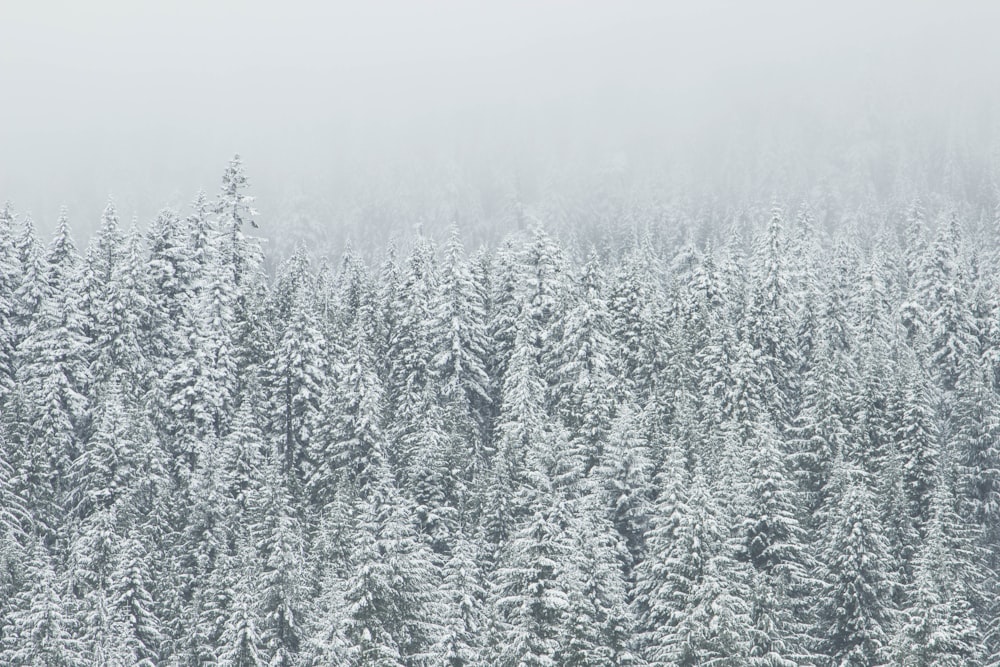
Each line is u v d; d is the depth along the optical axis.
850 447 49.94
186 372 55.12
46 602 37.53
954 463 49.78
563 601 34.41
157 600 42.84
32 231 61.53
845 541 40.97
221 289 58.53
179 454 53.09
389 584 34.94
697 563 37.66
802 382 59.25
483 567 43.84
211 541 44.47
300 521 48.34
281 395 57.03
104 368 56.19
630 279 62.06
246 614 38.25
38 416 52.00
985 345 62.41
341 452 51.88
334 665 33.38
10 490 48.56
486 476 49.56
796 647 37.84
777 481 42.44
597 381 53.41
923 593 36.31
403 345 61.34
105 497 47.22
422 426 51.72
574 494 46.44
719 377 54.97
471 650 35.59
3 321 57.22
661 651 36.84
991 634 42.06
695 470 42.72
